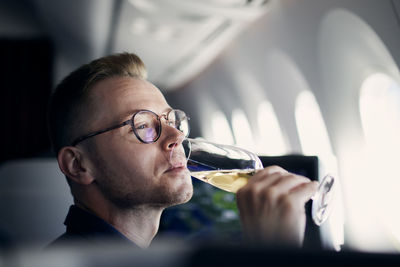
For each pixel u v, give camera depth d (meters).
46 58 6.81
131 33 5.59
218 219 2.38
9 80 6.75
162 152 0.92
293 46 4.03
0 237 0.23
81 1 4.13
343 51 3.32
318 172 1.28
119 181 0.92
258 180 0.74
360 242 3.70
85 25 5.00
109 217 0.93
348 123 3.58
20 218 2.25
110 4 4.29
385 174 3.37
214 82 7.40
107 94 0.95
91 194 0.95
